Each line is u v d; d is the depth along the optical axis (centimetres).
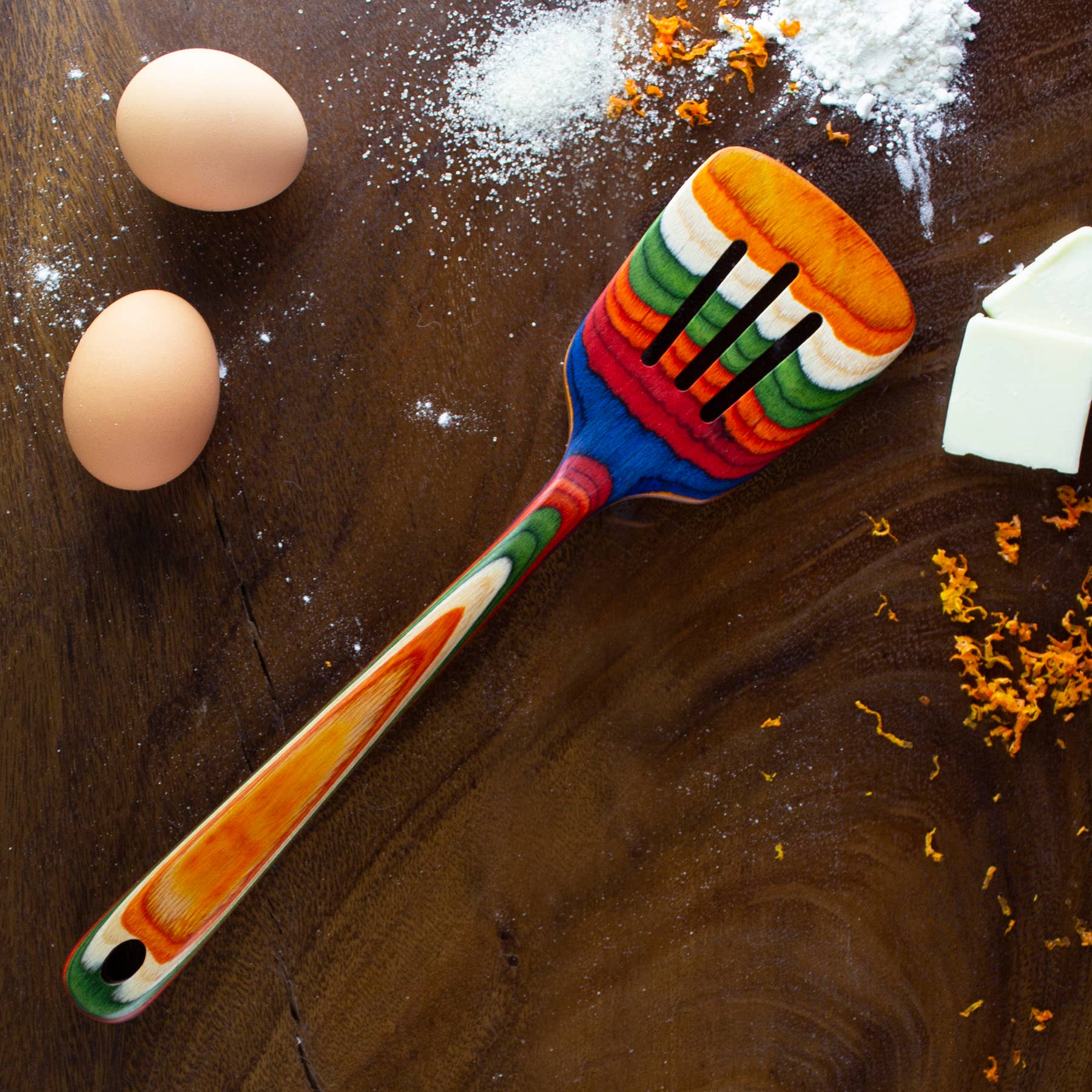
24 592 52
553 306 51
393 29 51
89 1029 52
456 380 51
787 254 48
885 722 52
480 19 51
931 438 51
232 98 48
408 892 52
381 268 51
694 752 52
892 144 51
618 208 51
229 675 52
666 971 52
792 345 50
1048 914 52
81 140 51
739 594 52
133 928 49
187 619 52
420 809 52
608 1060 52
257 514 52
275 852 49
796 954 52
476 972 52
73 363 49
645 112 51
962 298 51
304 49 51
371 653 52
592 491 50
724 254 49
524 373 51
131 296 49
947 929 52
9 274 51
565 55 51
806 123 51
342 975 52
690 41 51
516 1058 52
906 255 51
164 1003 52
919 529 51
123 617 52
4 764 52
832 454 51
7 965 52
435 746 52
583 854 52
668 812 52
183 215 51
